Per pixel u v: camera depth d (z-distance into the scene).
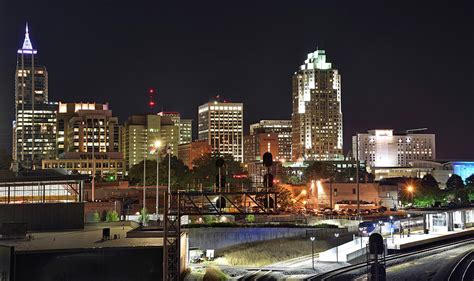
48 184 119.12
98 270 76.94
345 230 136.75
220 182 82.19
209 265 105.88
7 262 74.06
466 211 178.75
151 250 78.88
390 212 198.88
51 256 75.38
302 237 132.00
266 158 77.38
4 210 102.12
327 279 99.75
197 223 133.62
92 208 151.88
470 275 107.69
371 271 45.78
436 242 147.38
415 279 104.19
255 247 127.00
